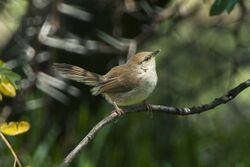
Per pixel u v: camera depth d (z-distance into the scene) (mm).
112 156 11875
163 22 12391
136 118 12383
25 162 10750
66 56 12289
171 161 12586
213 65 13586
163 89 13688
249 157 12273
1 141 10680
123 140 12062
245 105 14289
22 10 11789
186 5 12070
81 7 12125
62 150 11680
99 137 11508
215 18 12898
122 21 12438
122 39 11328
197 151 12102
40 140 11672
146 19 11992
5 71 7070
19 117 12148
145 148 11734
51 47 11109
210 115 13766
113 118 6547
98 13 12164
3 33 13352
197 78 13703
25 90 11023
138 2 12016
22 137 11672
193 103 13609
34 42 11180
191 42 13422
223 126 13422
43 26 10555
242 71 13727
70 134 11938
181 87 13703
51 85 11477
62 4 10578
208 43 13344
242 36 13102
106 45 12273
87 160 11234
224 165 12320
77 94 12305
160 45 13820
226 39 13531
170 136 12906
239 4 11398
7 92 7066
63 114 12539
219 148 12594
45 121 11820
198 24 13211
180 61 13719
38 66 11266
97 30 12016
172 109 7156
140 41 11367
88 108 12656
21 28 11617
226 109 13961
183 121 12977
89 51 11375
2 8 11477
